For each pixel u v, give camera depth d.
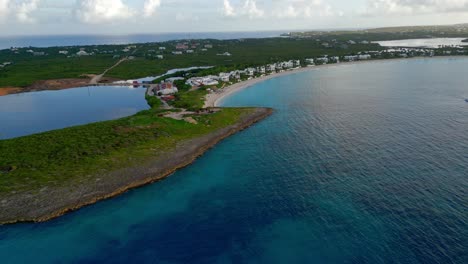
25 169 78.19
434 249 49.91
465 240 51.25
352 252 50.97
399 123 110.12
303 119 122.19
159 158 87.50
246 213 62.94
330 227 56.94
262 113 130.75
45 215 63.38
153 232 58.94
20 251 54.81
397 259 48.69
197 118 118.56
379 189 67.19
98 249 55.06
